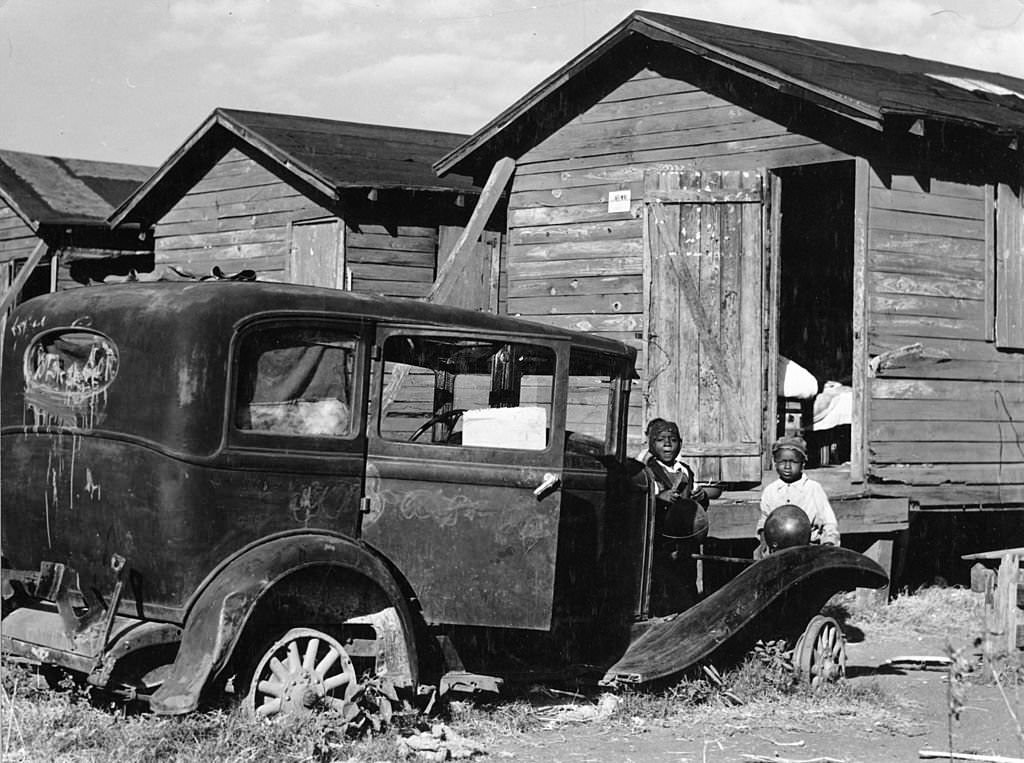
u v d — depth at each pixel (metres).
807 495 9.38
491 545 6.57
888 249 12.56
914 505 12.72
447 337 6.56
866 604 11.93
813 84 12.16
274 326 6.14
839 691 7.82
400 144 19.16
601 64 14.24
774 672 7.76
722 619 7.46
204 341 5.93
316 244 17.30
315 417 6.27
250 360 6.10
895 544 13.35
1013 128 12.78
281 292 6.22
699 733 6.82
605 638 7.48
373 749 5.88
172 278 6.73
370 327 6.42
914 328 12.73
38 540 6.36
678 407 12.96
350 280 16.78
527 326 6.82
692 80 13.64
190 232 19.30
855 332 12.39
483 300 17.58
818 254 16.36
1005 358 13.50
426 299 14.80
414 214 17.23
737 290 12.95
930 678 8.82
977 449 13.16
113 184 24.28
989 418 13.29
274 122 18.45
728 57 12.88
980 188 13.32
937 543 14.23
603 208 14.20
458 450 6.54
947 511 13.18
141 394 5.99
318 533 6.19
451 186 16.81
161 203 19.77
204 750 5.51
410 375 7.23
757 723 7.08
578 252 14.37
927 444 12.77
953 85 15.00
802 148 12.88
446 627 6.63
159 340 5.98
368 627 6.30
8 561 6.57
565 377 6.82
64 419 6.24
